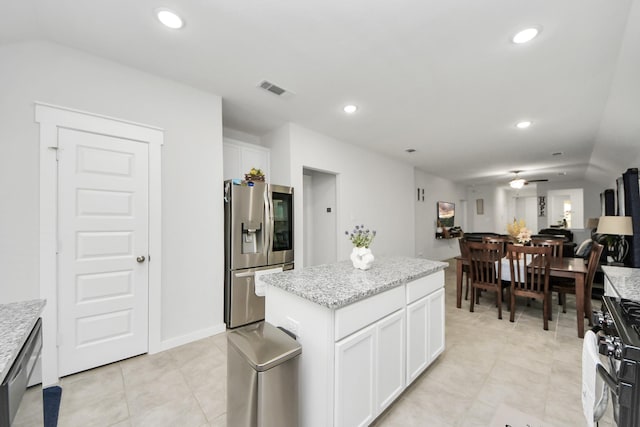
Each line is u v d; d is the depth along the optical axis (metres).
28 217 1.88
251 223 2.98
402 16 1.71
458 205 9.38
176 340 2.49
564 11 1.63
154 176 2.40
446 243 8.48
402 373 1.75
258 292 2.95
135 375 2.03
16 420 0.91
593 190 8.09
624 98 2.64
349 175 4.52
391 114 3.31
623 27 1.75
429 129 3.82
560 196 8.97
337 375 1.30
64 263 2.00
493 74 2.39
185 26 1.81
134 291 2.28
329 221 4.44
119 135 2.23
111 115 2.20
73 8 1.64
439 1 1.58
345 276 1.82
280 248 3.30
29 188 1.89
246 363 1.25
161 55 2.14
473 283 3.48
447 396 1.82
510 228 4.11
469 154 5.23
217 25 1.80
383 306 1.61
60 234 1.99
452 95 2.80
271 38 1.94
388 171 5.45
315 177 4.68
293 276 1.83
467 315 3.36
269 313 1.75
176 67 2.31
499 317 3.22
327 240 4.47
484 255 3.38
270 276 1.84
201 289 2.67
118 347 2.21
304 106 3.09
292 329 1.54
